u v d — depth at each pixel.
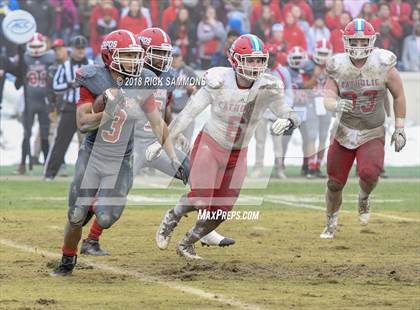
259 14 39.66
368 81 20.80
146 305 14.20
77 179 16.03
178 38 39.19
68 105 33.34
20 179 34.62
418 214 27.08
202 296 14.93
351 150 21.48
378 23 40.91
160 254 19.34
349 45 20.59
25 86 35.62
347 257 19.19
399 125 21.11
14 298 14.65
